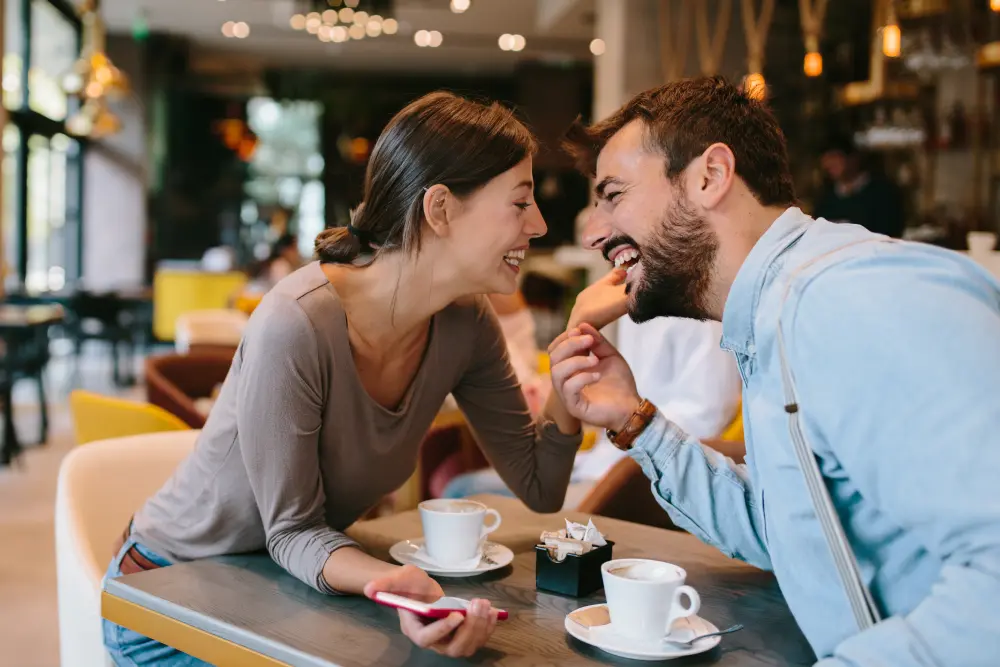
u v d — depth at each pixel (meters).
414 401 1.56
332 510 1.56
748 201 1.18
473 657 1.10
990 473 0.84
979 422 0.85
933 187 6.06
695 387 2.30
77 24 12.51
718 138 1.17
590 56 14.12
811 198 7.18
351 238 1.47
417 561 1.40
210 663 1.24
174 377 3.45
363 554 1.29
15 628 3.23
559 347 1.49
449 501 1.49
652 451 1.44
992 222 5.67
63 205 12.98
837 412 0.95
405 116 1.42
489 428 1.73
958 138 5.75
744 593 1.36
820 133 7.25
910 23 4.73
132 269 13.90
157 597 1.26
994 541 0.84
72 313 9.64
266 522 1.38
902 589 1.03
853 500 1.04
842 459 0.97
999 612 0.84
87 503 1.79
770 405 1.08
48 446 6.46
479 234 1.41
